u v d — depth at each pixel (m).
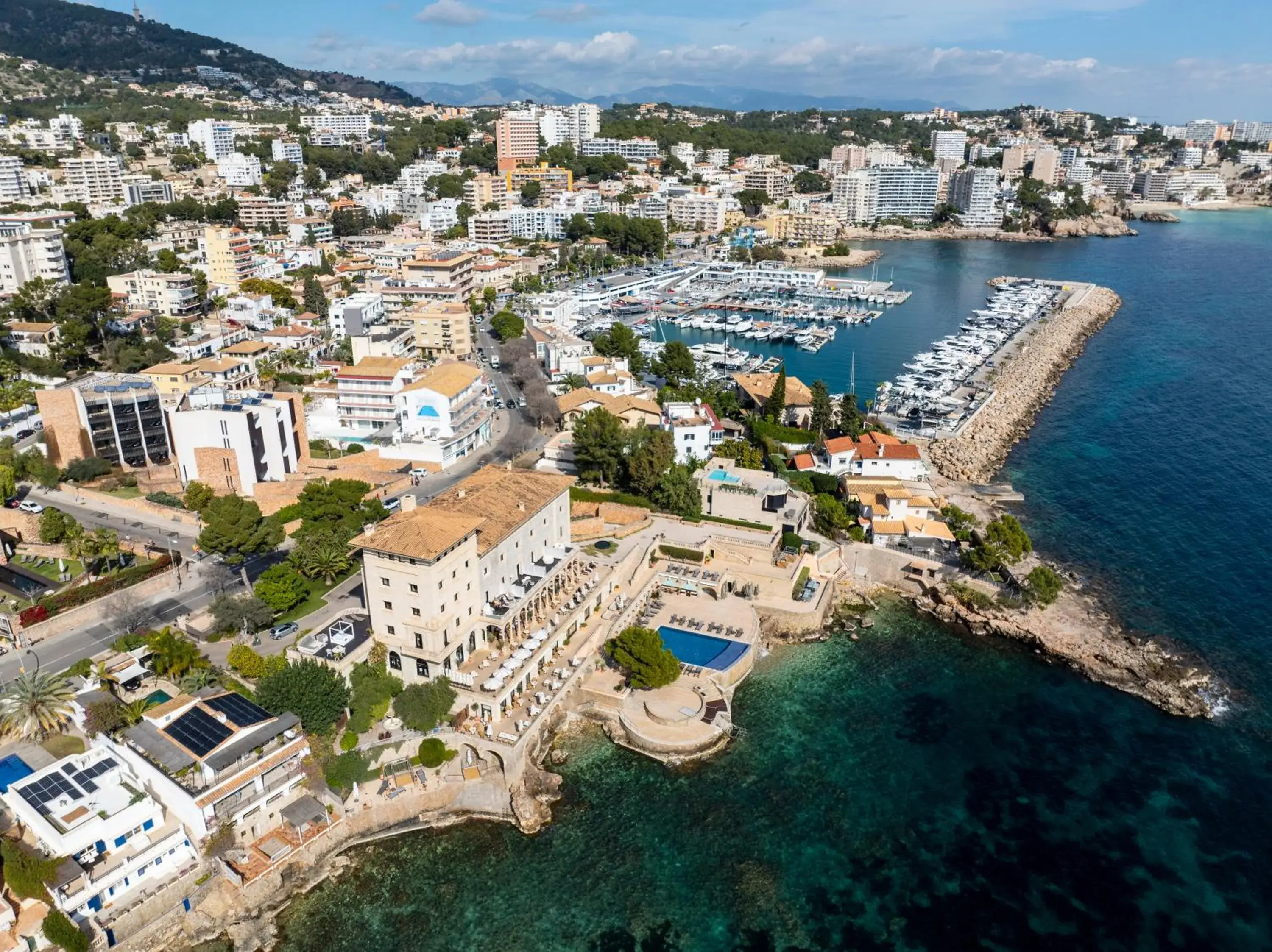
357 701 101.25
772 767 107.38
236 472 154.62
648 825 98.06
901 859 94.19
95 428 160.75
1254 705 117.81
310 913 86.38
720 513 159.38
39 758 94.62
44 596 119.69
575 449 170.50
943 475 189.12
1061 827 98.38
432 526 107.38
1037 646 131.12
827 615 141.62
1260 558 154.12
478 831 96.75
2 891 80.31
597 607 132.25
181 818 87.62
